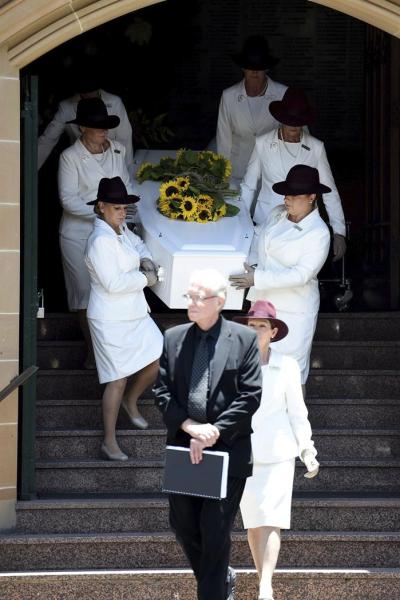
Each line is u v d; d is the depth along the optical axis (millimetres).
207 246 16609
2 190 15797
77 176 18344
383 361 19375
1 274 15789
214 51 24938
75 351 19109
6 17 15461
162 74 24547
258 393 13070
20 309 16266
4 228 15789
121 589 15211
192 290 13070
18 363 15977
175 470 12977
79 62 23281
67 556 15586
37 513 15969
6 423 15852
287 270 16594
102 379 16703
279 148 18312
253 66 19469
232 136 20188
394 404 18062
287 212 16828
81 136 18406
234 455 13172
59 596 15164
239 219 17594
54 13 15734
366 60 24219
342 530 16125
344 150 24797
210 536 13102
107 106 19516
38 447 17156
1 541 15469
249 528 14391
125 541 15586
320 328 19953
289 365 14523
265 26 24828
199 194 17250
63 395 18422
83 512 16016
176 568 15578
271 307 14492
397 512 16203
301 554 15664
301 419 14461
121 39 24125
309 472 14406
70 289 18656
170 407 13102
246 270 16609
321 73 24953
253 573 15016
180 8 24609
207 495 12852
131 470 16844
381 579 15289
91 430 17266
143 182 18297
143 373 17000
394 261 22344
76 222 18453
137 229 17734
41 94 23062
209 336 13164
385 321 19984
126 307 16594
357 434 17500
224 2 24844
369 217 23906
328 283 22938
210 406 13000
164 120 24656
